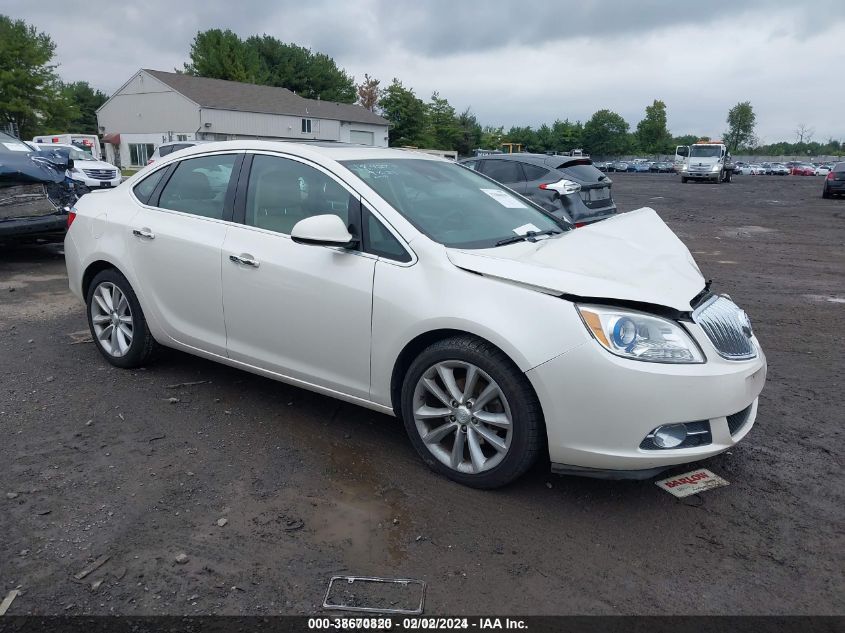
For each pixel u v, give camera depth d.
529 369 2.96
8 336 5.59
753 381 3.19
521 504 3.20
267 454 3.65
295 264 3.68
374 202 3.53
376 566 2.73
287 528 2.97
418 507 3.16
